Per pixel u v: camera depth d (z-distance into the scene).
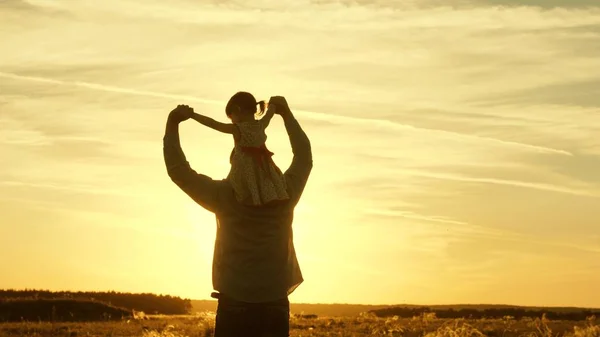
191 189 5.96
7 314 48.31
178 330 25.31
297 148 6.34
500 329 22.97
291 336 23.25
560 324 24.81
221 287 5.86
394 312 50.44
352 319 33.25
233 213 5.93
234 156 6.02
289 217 6.08
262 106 6.39
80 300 52.59
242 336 5.83
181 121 6.08
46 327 28.02
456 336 21.23
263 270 5.88
